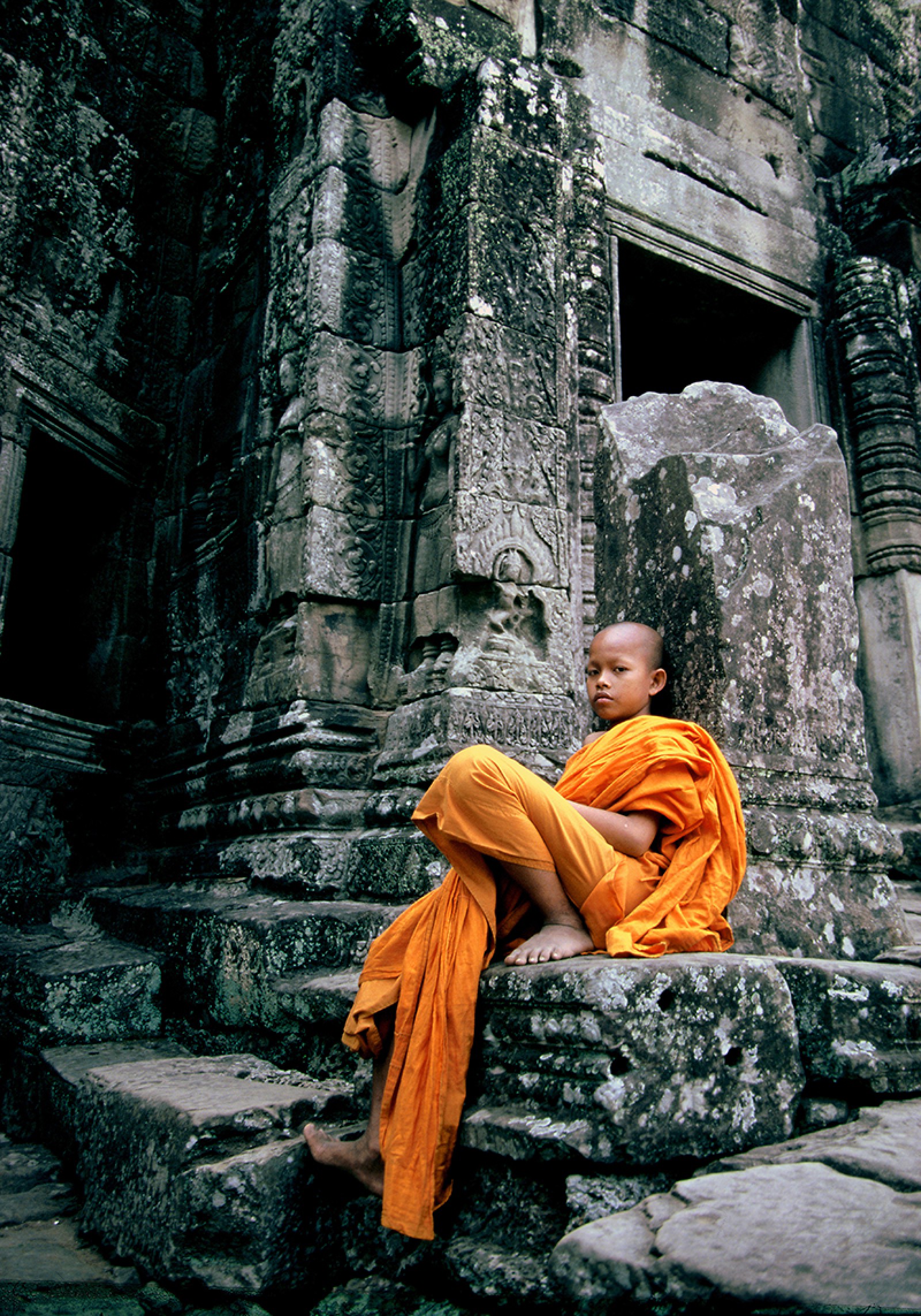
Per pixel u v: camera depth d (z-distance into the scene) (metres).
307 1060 3.07
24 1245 2.50
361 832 4.27
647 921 2.09
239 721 5.07
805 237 7.32
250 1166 2.12
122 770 6.12
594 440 5.39
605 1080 1.78
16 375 5.70
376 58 5.47
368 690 4.71
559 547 4.70
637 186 6.34
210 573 5.89
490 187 4.87
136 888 5.40
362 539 4.81
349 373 4.94
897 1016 2.21
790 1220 1.53
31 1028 3.79
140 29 6.98
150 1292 2.17
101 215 6.54
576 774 2.34
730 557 2.80
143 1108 2.49
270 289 5.55
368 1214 2.17
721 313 7.14
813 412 7.06
